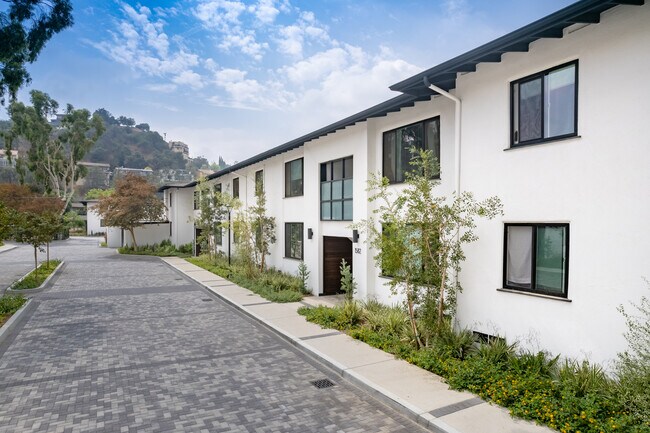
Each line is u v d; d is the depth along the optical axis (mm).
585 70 6180
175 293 14992
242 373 6973
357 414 5480
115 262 25531
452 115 9031
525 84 7199
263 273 17000
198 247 28938
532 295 6859
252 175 20484
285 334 9039
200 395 6043
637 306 5520
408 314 9148
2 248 35156
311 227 14617
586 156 6164
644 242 5535
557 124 6695
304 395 6078
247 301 12859
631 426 4430
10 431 4930
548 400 5121
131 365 7320
